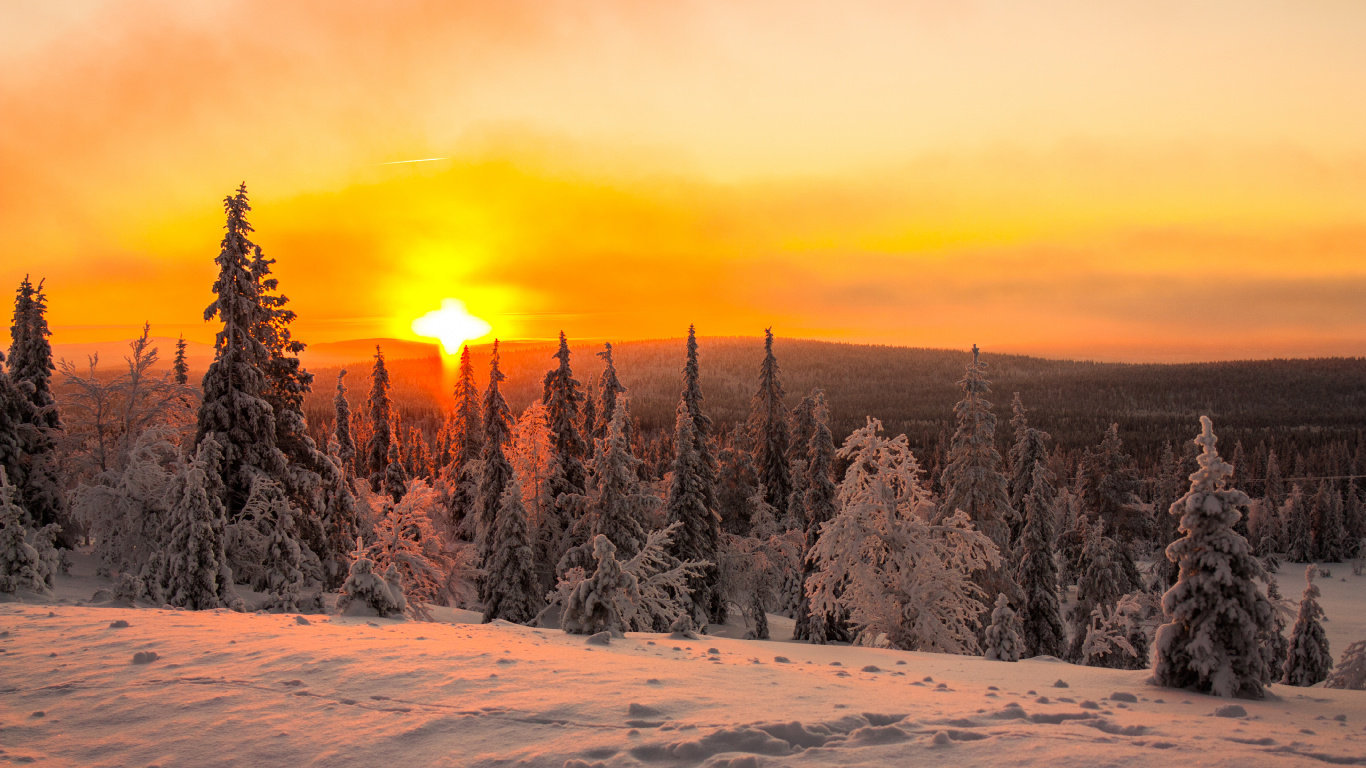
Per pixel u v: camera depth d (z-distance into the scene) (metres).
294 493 32.78
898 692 9.27
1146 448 132.12
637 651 12.55
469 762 6.06
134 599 20.89
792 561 38.28
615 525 34.50
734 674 9.97
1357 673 21.44
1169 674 10.80
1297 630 26.17
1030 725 7.28
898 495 23.88
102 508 29.59
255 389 31.95
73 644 10.30
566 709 7.48
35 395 37.56
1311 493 108.81
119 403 36.19
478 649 10.77
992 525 31.69
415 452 93.81
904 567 22.02
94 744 6.44
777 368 48.88
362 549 17.86
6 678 8.47
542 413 39.12
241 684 8.29
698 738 6.40
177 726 6.91
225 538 29.20
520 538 31.59
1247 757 6.17
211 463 23.70
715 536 37.69
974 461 32.16
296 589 23.95
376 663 9.37
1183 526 10.84
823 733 6.82
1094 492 49.19
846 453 23.22
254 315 32.62
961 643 21.88
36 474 35.00
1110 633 29.72
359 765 6.02
